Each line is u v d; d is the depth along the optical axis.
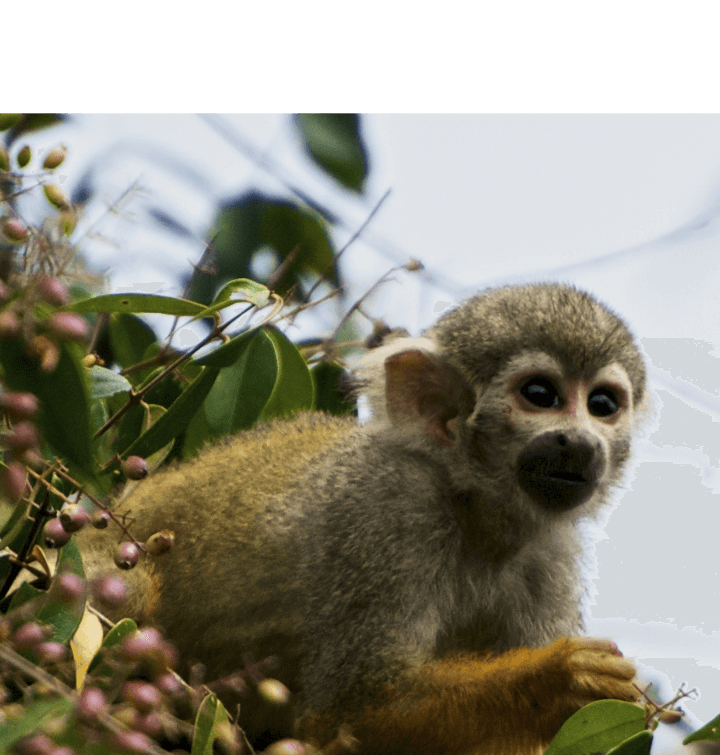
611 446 6.47
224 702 6.03
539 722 5.55
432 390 6.50
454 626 6.50
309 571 6.12
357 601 6.03
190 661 6.32
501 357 6.28
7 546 4.29
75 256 4.00
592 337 6.25
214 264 6.68
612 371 6.34
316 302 5.79
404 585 6.09
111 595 3.72
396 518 6.22
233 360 5.20
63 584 3.61
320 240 8.14
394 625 6.00
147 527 6.46
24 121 7.21
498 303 6.50
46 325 3.45
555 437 6.13
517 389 6.24
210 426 6.15
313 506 6.27
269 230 8.16
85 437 3.59
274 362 6.18
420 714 5.68
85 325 3.59
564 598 6.68
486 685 5.60
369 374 6.69
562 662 5.43
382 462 6.42
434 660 6.00
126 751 3.24
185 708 4.39
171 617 6.36
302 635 6.06
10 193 4.10
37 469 3.90
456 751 5.68
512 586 6.56
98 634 4.12
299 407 6.65
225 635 6.25
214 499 6.44
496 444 6.27
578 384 6.25
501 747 5.65
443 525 6.36
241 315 5.12
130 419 5.94
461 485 6.38
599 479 6.23
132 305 4.48
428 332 6.82
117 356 6.70
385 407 6.56
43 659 3.47
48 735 3.18
